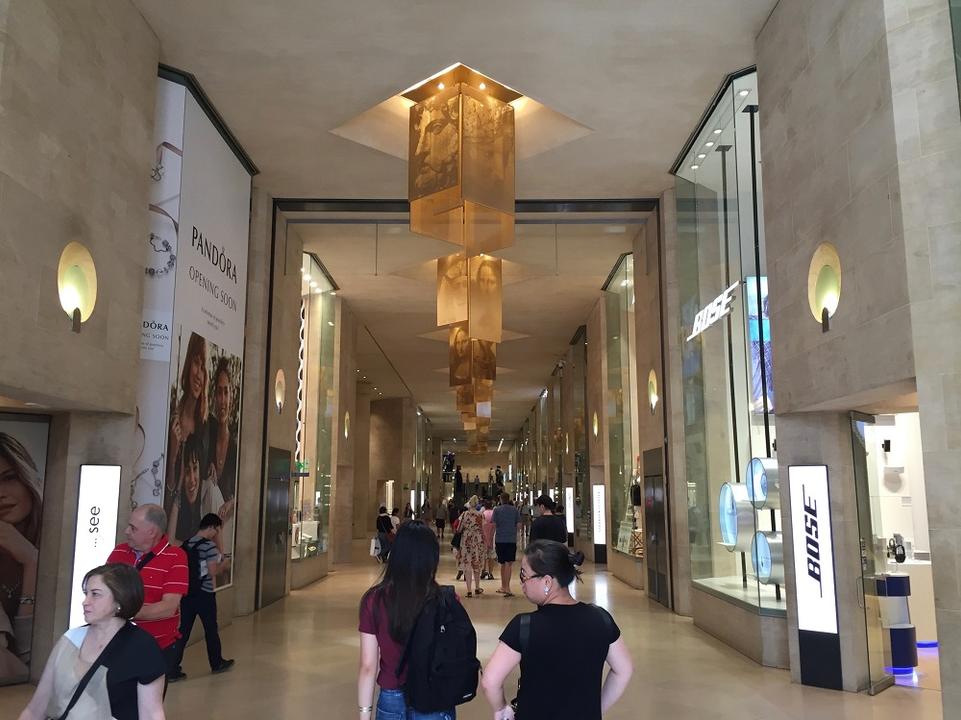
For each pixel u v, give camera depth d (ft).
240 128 31.12
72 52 19.13
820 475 21.63
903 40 16.52
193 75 27.09
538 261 48.39
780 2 22.89
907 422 28.19
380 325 67.72
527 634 8.37
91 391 19.95
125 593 8.34
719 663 24.53
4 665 20.66
